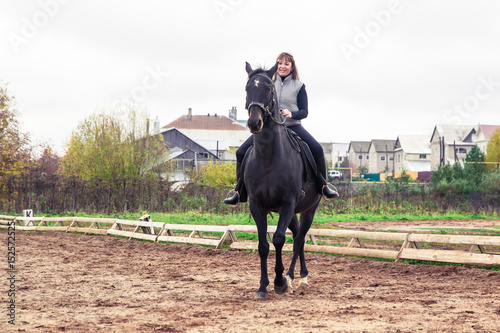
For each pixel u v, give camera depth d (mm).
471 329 4758
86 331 4867
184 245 13594
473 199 33781
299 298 6590
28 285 7730
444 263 9555
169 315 5559
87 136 30516
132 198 27516
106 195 27625
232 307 5973
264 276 6617
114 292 7121
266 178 6414
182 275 8812
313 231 11930
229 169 35469
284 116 6969
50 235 18109
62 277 8586
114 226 17547
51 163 32594
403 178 39500
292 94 7570
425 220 26375
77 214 25438
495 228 20250
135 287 7562
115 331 4855
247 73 6641
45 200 27156
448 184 33781
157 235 15070
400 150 101062
